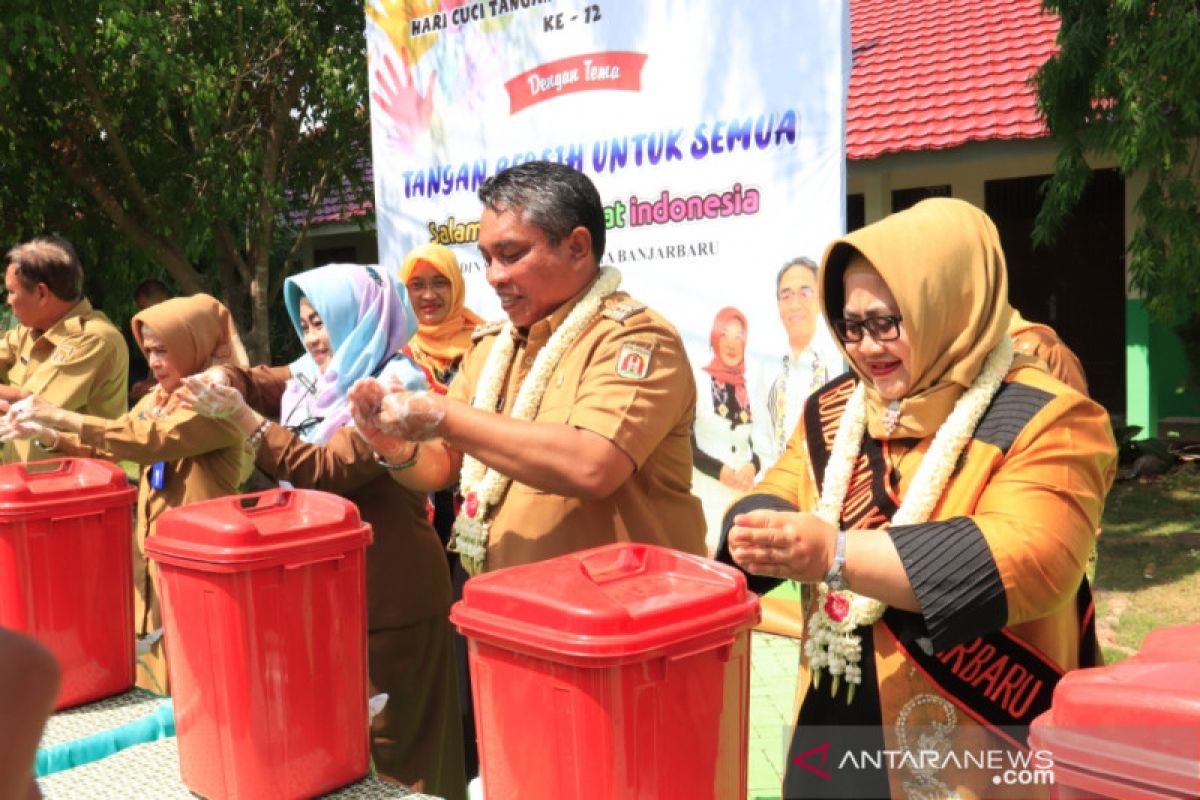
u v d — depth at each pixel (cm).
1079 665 170
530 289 211
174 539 174
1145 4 554
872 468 170
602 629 130
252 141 728
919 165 762
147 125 709
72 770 191
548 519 207
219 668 170
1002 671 156
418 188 531
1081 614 169
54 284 389
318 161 807
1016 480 150
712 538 449
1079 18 605
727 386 439
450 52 508
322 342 257
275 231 880
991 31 873
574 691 131
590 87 463
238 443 295
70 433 290
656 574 153
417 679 251
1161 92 563
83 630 219
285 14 693
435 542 260
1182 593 499
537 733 137
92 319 394
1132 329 774
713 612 140
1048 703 155
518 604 138
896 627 159
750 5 414
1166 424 841
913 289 155
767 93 414
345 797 180
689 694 138
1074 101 617
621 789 132
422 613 252
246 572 167
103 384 392
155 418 297
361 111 747
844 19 395
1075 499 149
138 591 326
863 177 858
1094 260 943
